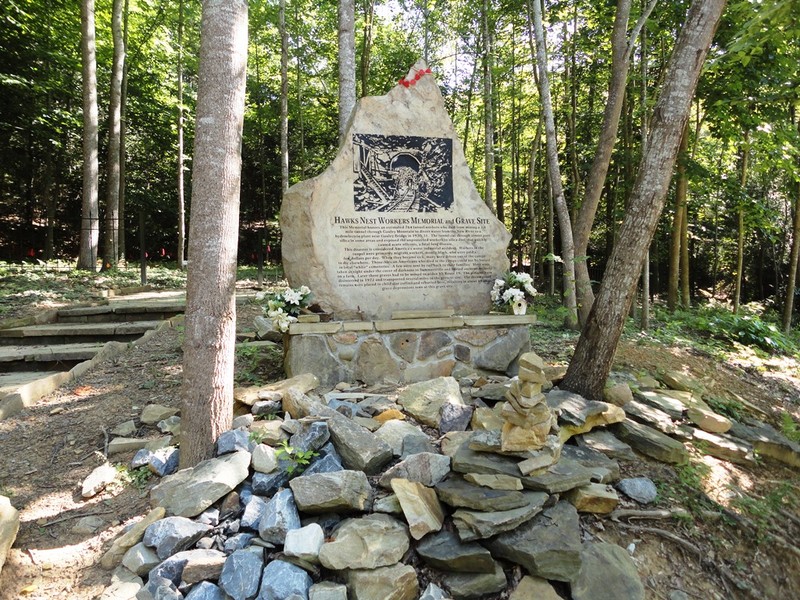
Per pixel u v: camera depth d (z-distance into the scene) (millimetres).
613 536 2977
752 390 5945
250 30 14547
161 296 8914
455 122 16469
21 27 12492
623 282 3896
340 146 5090
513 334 5078
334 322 4590
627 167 10695
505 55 12164
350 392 4336
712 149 12266
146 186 20609
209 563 2523
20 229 18312
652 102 9102
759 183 13211
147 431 3832
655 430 3855
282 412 3883
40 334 6266
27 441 3826
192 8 14422
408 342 4777
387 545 2574
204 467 3035
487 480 2912
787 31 3494
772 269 16641
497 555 2703
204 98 3213
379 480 3082
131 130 18250
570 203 14328
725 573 2955
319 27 15828
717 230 15844
